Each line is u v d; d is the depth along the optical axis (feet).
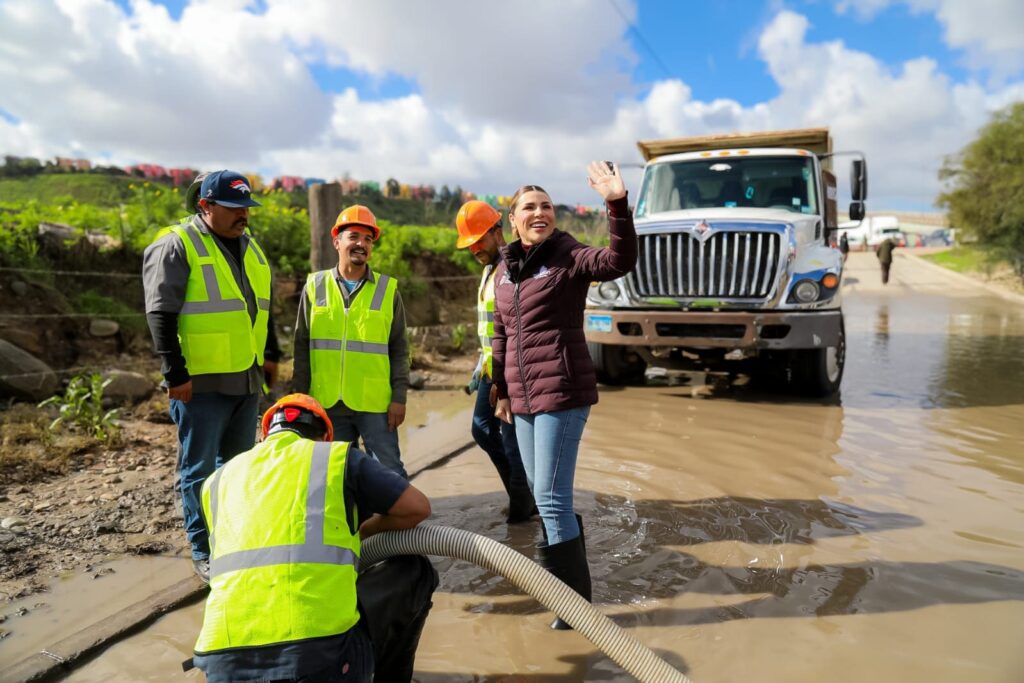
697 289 24.54
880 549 12.74
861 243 173.58
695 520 14.19
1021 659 9.39
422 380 27.50
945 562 12.19
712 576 11.81
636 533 13.60
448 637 10.24
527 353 10.30
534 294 10.19
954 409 23.48
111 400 21.02
